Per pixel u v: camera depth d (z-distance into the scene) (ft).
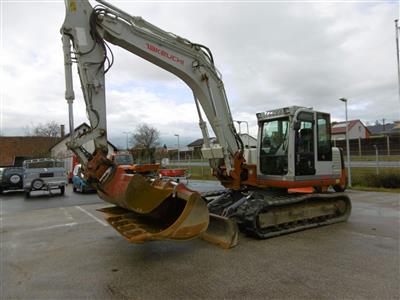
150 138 156.87
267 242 19.44
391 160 79.87
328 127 25.53
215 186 57.41
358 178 49.39
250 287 12.96
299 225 22.53
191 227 15.71
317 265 15.25
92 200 44.78
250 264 15.61
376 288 12.59
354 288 12.63
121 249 18.85
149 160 123.85
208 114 22.13
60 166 54.54
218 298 12.09
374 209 30.14
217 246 18.79
